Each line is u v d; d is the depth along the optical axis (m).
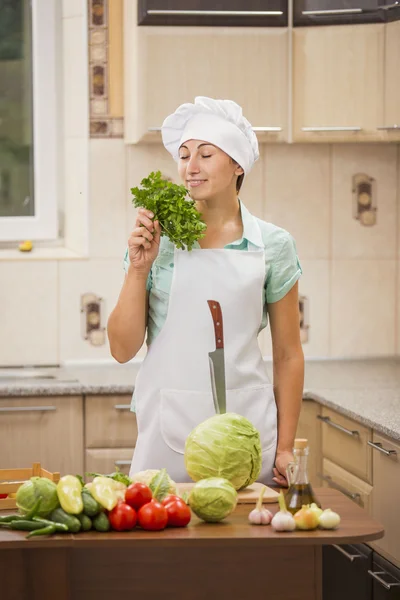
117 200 4.16
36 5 4.16
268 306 2.43
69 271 4.16
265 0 3.72
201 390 2.32
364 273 4.30
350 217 4.28
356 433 3.10
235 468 2.00
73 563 1.80
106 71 4.14
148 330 2.39
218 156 2.30
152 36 3.74
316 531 1.80
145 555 1.81
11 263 4.13
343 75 3.76
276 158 4.24
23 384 3.54
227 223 2.40
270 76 3.77
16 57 4.21
